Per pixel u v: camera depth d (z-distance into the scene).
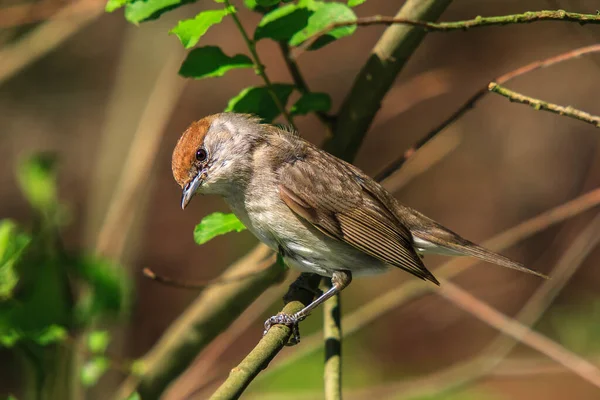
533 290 17.06
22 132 18.20
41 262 6.46
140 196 9.95
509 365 12.71
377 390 11.28
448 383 10.40
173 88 10.43
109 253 9.71
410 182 18.39
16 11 11.05
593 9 11.05
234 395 4.91
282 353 12.41
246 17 16.66
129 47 12.55
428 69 18.31
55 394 6.89
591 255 16.39
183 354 7.05
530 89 17.89
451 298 8.98
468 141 18.38
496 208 17.92
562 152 17.88
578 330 13.73
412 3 6.57
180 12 12.74
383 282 16.48
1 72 11.15
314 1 6.27
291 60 6.67
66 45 18.92
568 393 14.91
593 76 17.55
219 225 6.26
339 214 6.92
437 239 7.54
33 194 6.63
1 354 14.63
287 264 7.03
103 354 6.75
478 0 18.50
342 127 7.13
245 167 6.88
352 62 17.98
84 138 18.25
